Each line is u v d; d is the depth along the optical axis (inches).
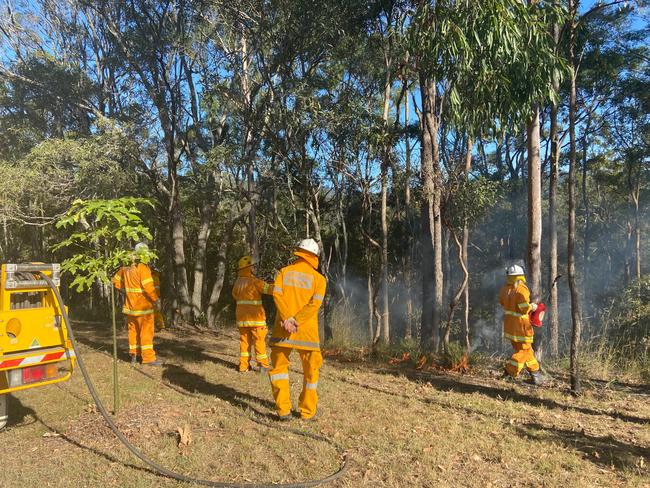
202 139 580.1
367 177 391.2
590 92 728.3
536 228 305.1
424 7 261.7
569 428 202.5
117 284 307.6
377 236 633.0
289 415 205.2
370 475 154.6
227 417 206.1
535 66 255.9
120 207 193.0
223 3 416.5
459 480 151.6
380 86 425.4
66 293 754.8
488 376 299.6
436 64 269.6
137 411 214.4
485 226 864.3
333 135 369.4
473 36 245.9
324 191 546.9
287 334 200.2
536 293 303.4
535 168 305.3
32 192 458.0
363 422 202.4
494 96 262.1
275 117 405.1
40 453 170.1
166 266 615.5
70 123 622.8
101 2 530.9
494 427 199.6
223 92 464.4
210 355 350.3
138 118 510.6
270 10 400.5
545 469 158.9
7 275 179.6
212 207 612.4
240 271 294.8
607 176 1047.0
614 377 297.0
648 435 193.8
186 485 146.5
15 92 573.9
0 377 177.0
